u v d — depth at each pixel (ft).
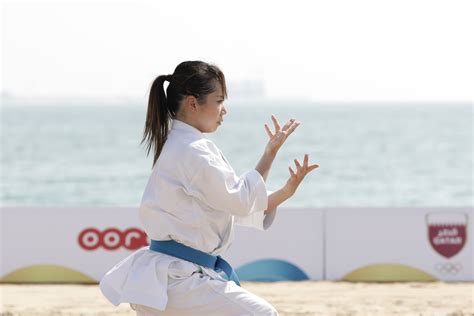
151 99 35.22
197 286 33.45
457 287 73.15
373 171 306.14
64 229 77.41
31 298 68.33
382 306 63.77
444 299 66.80
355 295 68.90
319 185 264.52
